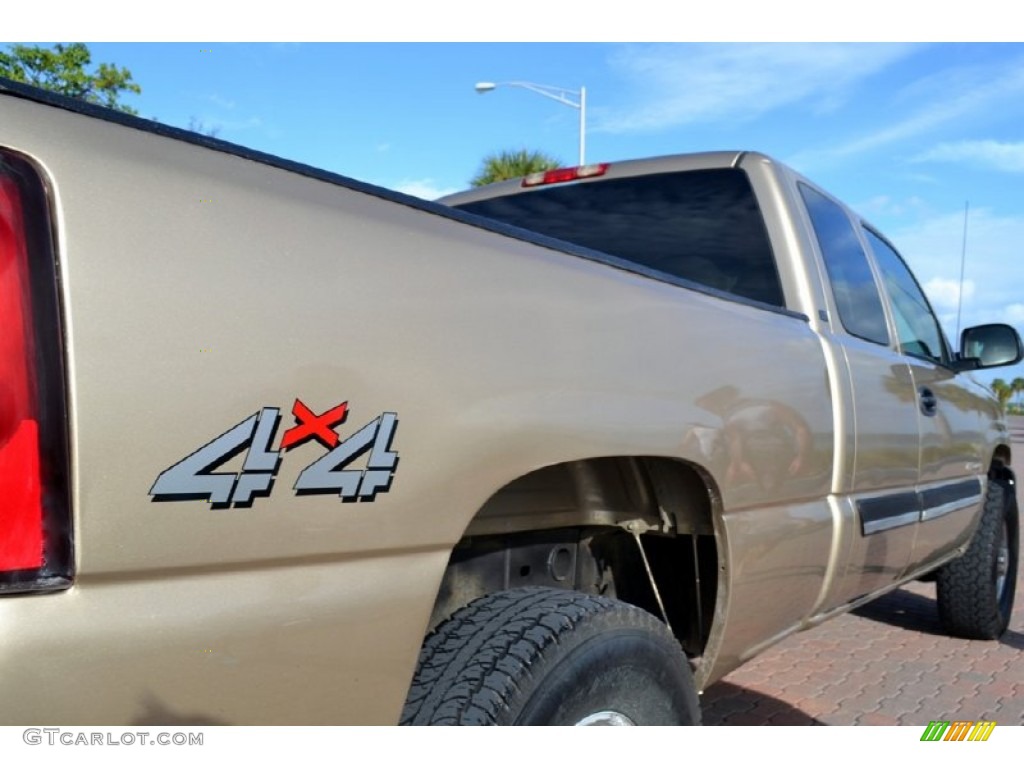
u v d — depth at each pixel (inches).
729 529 91.6
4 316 42.9
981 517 198.1
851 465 118.9
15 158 44.4
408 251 61.9
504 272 69.4
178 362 47.5
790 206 130.4
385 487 57.0
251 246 52.2
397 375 58.2
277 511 51.3
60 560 43.9
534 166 746.2
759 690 171.5
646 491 93.0
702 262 133.1
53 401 43.8
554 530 94.2
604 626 75.9
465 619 74.7
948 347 193.2
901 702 164.9
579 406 72.2
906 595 250.8
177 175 50.3
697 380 87.0
